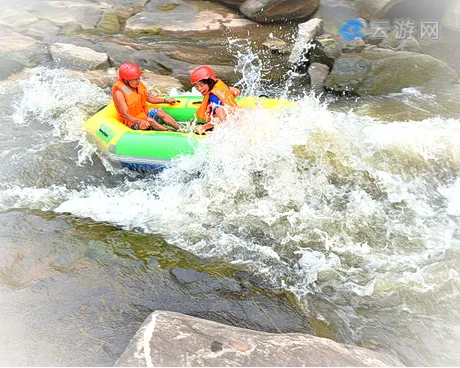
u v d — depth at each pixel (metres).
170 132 5.89
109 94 8.20
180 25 11.84
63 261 4.24
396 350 3.61
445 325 3.85
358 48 10.05
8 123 7.11
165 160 5.68
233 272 4.32
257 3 12.04
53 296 3.79
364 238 4.83
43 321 3.53
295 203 5.23
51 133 6.86
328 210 5.16
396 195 5.38
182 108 6.68
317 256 4.60
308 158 5.54
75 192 5.61
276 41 10.90
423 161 5.78
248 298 4.00
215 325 3.13
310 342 3.06
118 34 11.24
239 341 2.94
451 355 3.58
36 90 8.01
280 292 4.14
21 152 6.32
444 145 5.92
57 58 9.27
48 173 5.92
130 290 3.94
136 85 6.17
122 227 4.91
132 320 3.61
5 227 4.70
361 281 4.30
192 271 4.26
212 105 5.86
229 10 12.89
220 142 5.56
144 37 11.09
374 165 5.66
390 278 4.32
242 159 5.47
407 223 5.04
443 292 4.16
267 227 4.95
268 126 5.68
